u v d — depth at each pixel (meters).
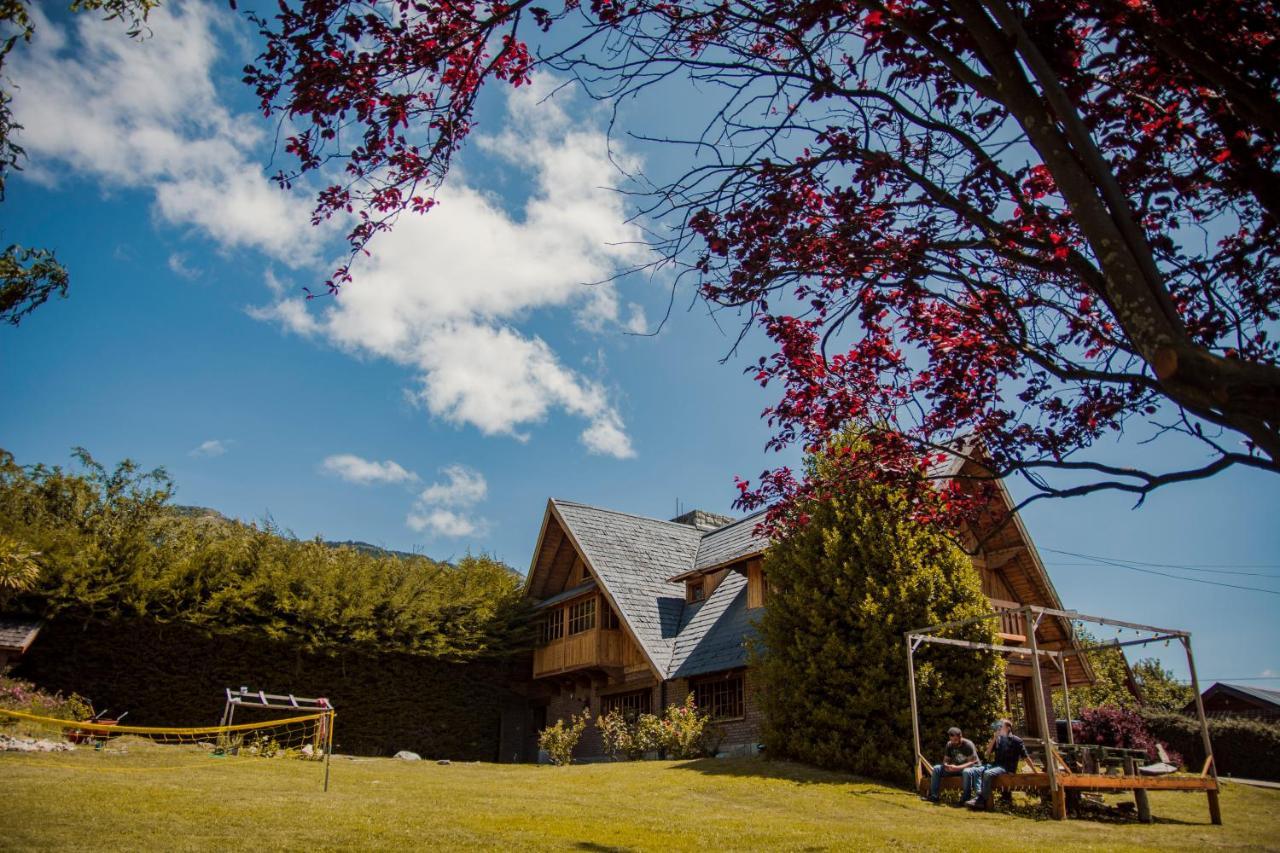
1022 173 5.86
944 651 16.03
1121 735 21.11
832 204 5.96
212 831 7.79
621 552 26.36
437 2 5.20
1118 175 5.46
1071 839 10.36
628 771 16.42
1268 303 5.71
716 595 24.31
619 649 24.64
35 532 20.48
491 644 27.36
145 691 21.30
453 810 10.34
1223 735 27.31
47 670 20.33
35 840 6.72
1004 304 5.76
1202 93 4.84
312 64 5.12
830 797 12.99
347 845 7.47
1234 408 3.02
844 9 5.30
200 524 28.64
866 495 8.03
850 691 16.06
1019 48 3.82
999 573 22.67
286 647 23.72
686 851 8.13
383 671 25.30
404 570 27.17
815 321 7.01
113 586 20.84
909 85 5.58
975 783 13.16
